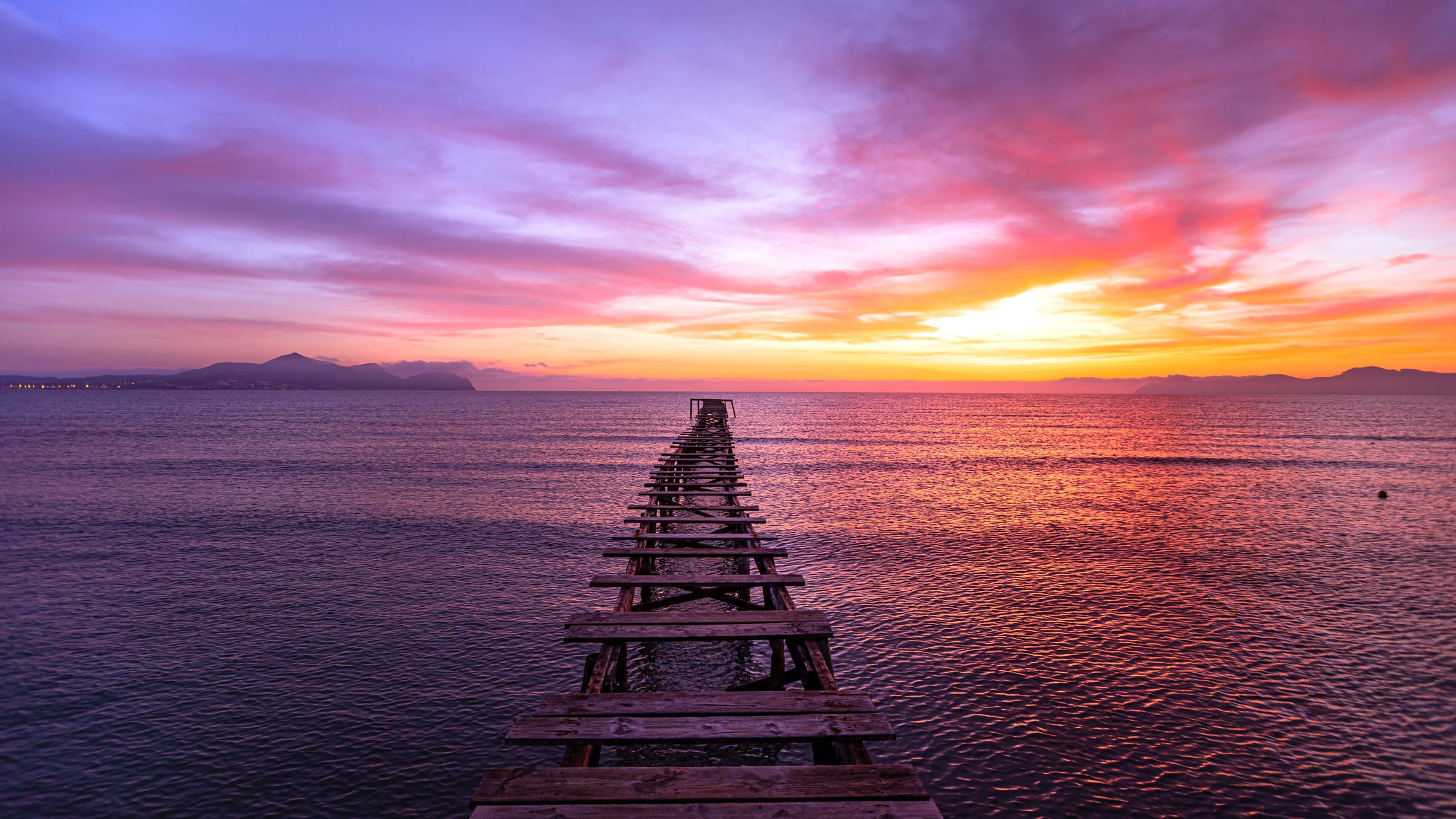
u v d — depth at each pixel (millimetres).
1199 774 10406
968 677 13586
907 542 26188
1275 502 37281
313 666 14188
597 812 4562
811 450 73000
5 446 68438
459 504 35062
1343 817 9492
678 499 34844
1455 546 26078
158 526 29109
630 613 8875
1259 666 14195
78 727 11680
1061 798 9852
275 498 36812
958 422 135500
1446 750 11094
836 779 4938
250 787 10062
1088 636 15891
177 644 15391
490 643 15523
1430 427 121188
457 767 10625
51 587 19828
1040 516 32312
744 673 13984
